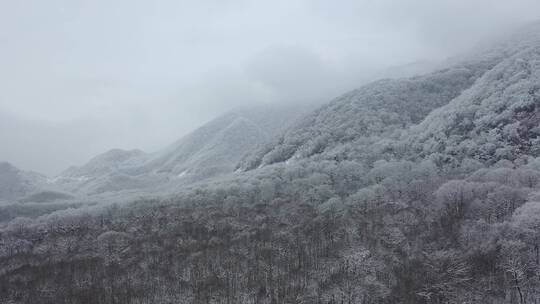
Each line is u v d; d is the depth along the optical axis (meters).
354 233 148.75
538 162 148.38
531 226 107.00
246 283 134.00
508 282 102.62
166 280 142.75
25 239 195.75
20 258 175.12
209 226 182.12
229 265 145.12
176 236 177.75
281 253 147.38
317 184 198.62
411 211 150.75
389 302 112.81
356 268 129.75
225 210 199.62
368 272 126.81
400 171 180.00
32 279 153.88
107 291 139.38
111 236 181.50
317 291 123.94
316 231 157.50
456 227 129.62
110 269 154.75
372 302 114.88
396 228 141.12
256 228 172.88
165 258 157.62
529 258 103.31
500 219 124.25
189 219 196.88
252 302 124.69
